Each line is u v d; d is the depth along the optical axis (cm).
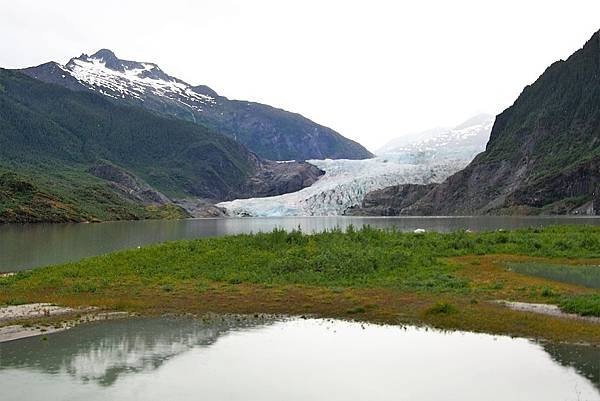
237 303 2909
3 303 2952
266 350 2069
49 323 2511
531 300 2769
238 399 1593
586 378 1714
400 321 2473
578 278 3372
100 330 2383
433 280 3319
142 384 1711
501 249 4694
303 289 3222
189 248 4572
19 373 1811
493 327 2309
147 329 2402
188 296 3097
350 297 2948
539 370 1795
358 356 1981
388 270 3712
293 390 1659
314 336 2262
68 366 1884
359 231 5416
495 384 1681
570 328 2242
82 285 3409
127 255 4406
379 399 1592
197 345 2144
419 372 1805
